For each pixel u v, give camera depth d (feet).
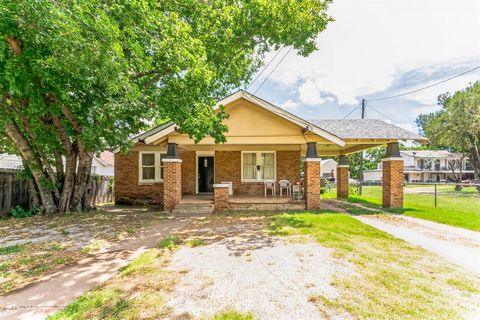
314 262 14.93
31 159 32.07
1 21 16.94
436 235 21.52
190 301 10.53
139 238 20.84
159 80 31.53
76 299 10.82
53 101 27.81
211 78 27.30
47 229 24.08
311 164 36.01
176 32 23.47
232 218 29.86
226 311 9.79
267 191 48.24
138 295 11.00
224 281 12.44
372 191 87.81
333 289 11.56
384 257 15.83
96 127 27.25
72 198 34.42
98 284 12.25
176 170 36.17
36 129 31.19
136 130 35.06
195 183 48.96
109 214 33.24
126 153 31.89
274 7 32.86
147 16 20.97
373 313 9.62
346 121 45.11
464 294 11.13
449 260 15.35
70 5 15.66
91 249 17.76
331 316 9.45
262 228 24.00
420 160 184.14
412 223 26.73
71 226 25.41
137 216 31.58
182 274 13.30
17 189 34.53
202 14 29.58
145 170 48.57
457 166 180.24
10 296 11.16
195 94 26.99
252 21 34.32
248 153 48.47
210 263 14.89
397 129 39.93
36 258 15.93
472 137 95.81
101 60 18.08
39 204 34.22
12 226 25.48
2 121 27.40
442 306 10.13
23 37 19.06
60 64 19.10
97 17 17.21
